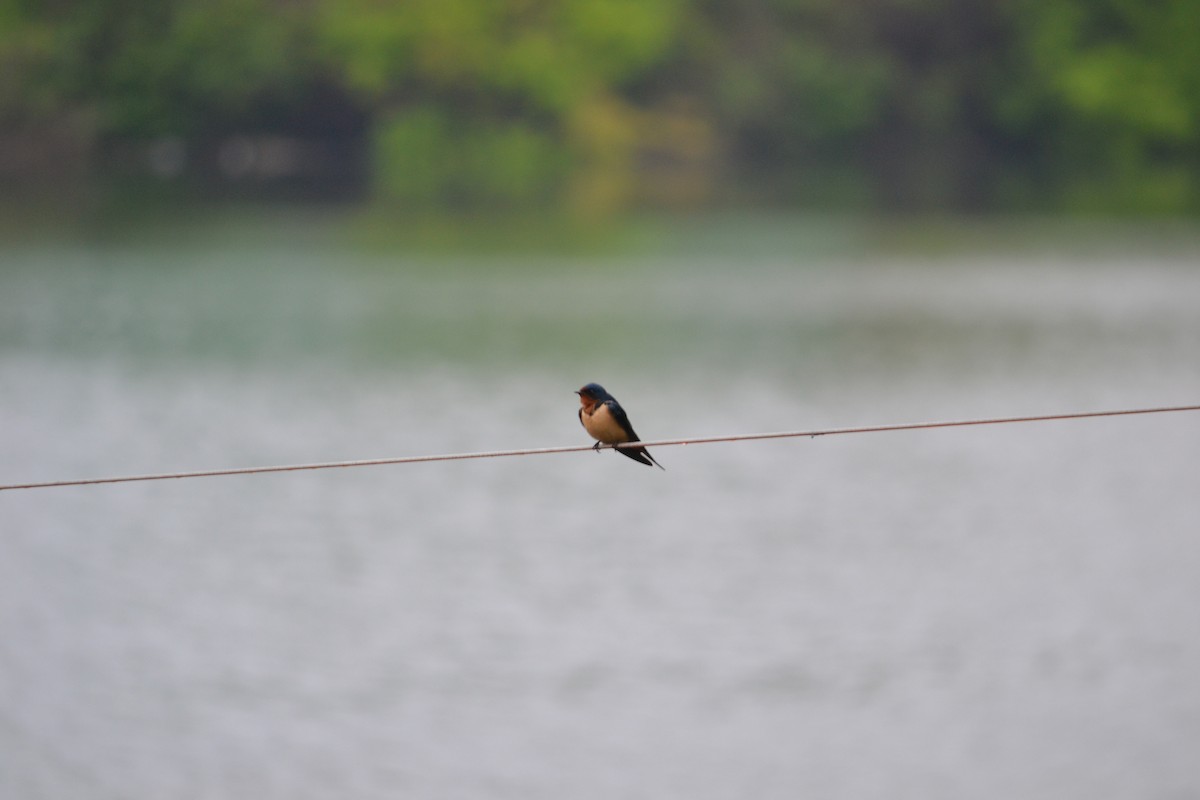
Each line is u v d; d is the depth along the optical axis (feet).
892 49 440.86
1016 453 114.21
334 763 62.95
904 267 230.27
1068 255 241.76
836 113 425.69
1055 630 76.84
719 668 72.13
